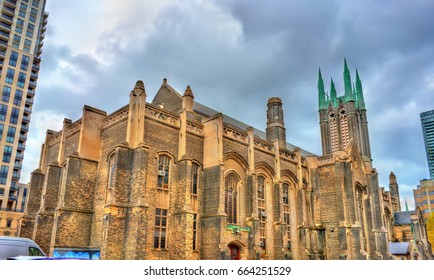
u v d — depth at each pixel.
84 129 30.06
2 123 94.69
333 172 43.50
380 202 47.16
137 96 28.09
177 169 29.80
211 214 29.83
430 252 66.31
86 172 29.30
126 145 26.58
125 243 24.73
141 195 25.33
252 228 32.78
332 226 41.94
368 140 88.88
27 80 102.25
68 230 27.12
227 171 33.16
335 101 89.94
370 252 43.78
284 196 39.91
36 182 34.81
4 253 20.45
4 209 88.50
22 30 105.25
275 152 39.19
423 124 168.88
